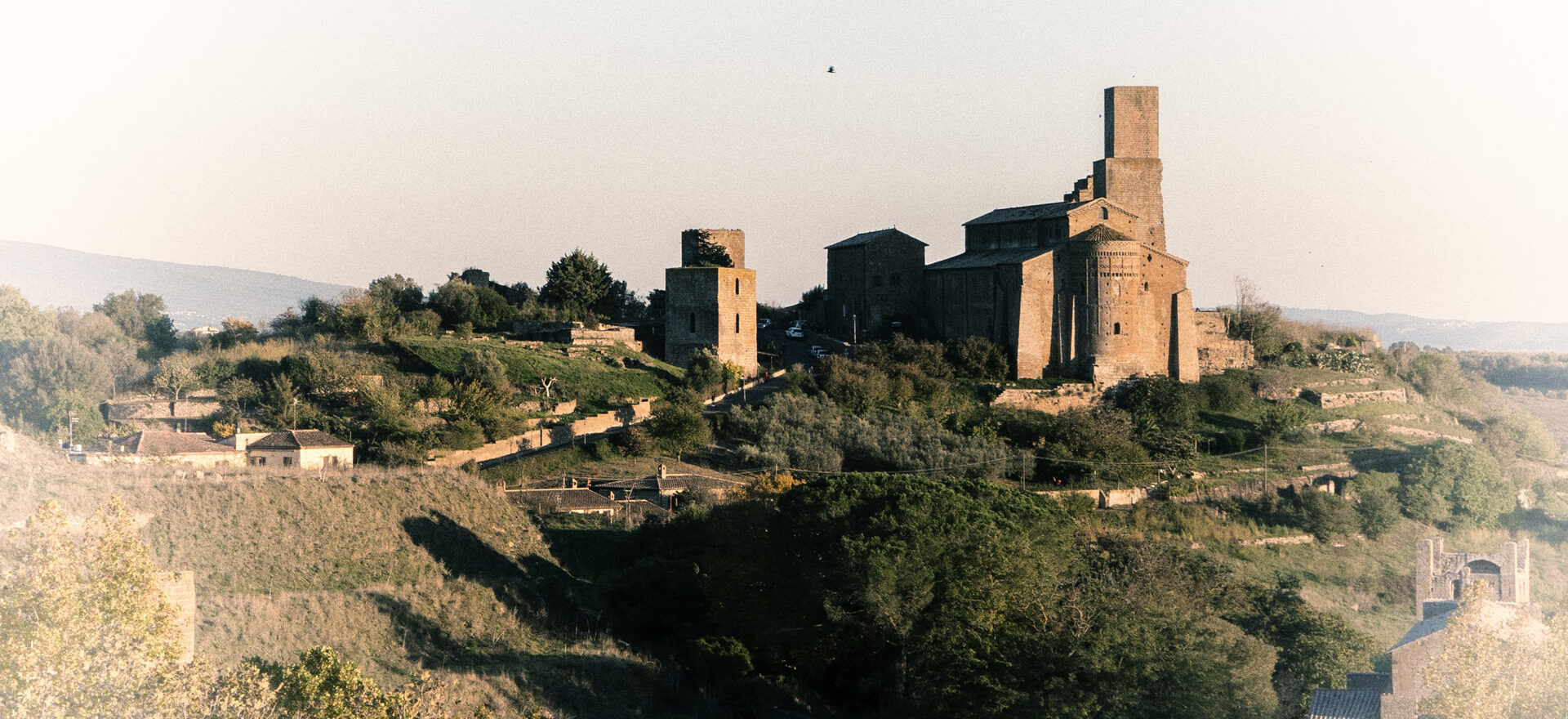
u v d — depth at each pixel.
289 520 72.12
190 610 46.56
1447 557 74.62
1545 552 109.88
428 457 96.19
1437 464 115.38
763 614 69.12
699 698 64.25
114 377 111.75
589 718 57.81
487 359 117.06
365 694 46.50
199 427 103.25
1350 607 96.19
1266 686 60.38
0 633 38.50
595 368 124.69
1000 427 117.94
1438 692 52.34
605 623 72.88
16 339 113.31
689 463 104.69
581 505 88.44
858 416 116.56
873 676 68.06
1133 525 102.19
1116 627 59.78
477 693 57.38
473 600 70.06
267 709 43.75
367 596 66.38
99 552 41.19
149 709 39.62
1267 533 105.56
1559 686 50.28
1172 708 56.75
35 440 87.81
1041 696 56.41
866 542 65.62
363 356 119.56
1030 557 68.56
